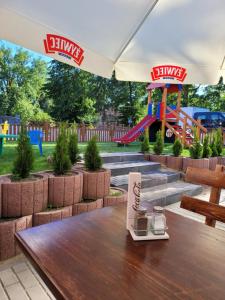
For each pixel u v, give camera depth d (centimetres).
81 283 87
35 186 267
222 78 301
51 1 194
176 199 488
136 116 2075
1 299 191
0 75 2302
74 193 305
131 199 127
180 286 87
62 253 106
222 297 83
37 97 2508
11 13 186
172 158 660
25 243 114
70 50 224
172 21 263
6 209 257
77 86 2248
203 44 283
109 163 608
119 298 80
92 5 213
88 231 129
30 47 196
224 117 1645
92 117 2356
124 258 104
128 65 282
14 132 1020
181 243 120
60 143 320
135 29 253
